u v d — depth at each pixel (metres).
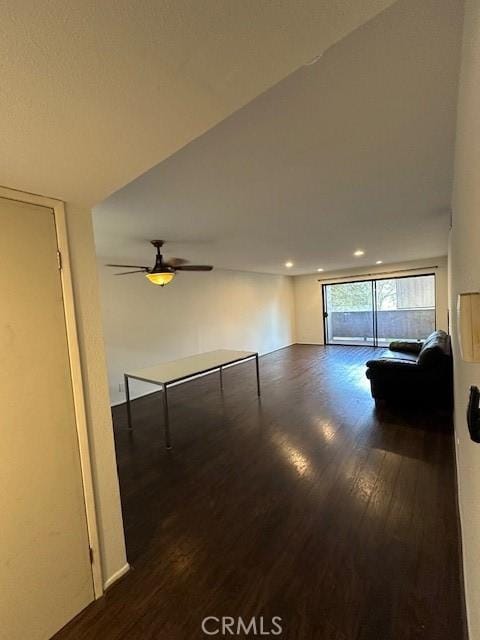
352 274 8.02
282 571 1.60
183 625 1.36
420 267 6.96
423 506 2.01
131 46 0.65
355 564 1.61
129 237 3.37
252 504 2.15
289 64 0.76
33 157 1.03
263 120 1.35
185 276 5.84
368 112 1.32
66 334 1.42
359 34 0.91
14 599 1.23
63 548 1.39
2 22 0.57
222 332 6.68
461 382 1.68
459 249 1.51
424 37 0.93
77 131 0.92
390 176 2.04
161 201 2.28
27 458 1.28
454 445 2.73
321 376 5.51
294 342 9.23
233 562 1.67
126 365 4.82
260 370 6.21
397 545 1.71
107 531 1.58
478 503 0.90
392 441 2.93
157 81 0.76
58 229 1.39
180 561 1.70
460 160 1.22
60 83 0.73
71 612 1.41
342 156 1.73
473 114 0.75
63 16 0.57
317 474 2.46
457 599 1.39
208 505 2.17
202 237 3.53
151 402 4.64
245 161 1.73
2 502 1.21
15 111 0.80
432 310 7.24
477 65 0.64
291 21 0.64
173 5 0.58
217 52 0.69
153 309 5.25
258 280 7.80
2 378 1.22
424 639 1.24
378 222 3.28
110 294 4.65
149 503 2.22
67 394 1.42
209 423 3.66
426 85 1.15
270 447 2.96
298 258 5.60
